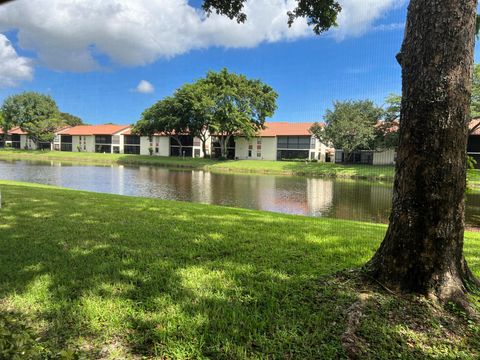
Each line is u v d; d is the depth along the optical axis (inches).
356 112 1497.3
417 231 118.3
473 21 114.7
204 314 112.0
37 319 108.1
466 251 202.2
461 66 112.6
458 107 113.1
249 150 2146.9
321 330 104.3
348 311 112.1
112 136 2635.3
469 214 546.9
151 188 813.9
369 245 200.2
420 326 106.3
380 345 98.6
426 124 114.0
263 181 1098.7
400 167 122.5
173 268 154.0
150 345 97.4
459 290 116.9
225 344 97.0
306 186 975.0
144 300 121.5
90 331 102.7
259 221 271.9
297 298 123.7
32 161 1788.9
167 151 2480.3
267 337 101.2
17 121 2586.1
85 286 132.1
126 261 160.9
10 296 122.6
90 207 308.2
